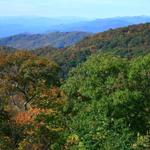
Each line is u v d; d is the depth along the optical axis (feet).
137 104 94.32
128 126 85.30
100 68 105.50
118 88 99.96
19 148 79.00
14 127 81.56
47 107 107.55
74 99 103.45
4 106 93.91
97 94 98.84
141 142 73.51
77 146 76.23
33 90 146.82
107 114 88.43
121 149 72.95
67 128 85.92
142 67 103.81
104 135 75.92
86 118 83.76
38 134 83.25
